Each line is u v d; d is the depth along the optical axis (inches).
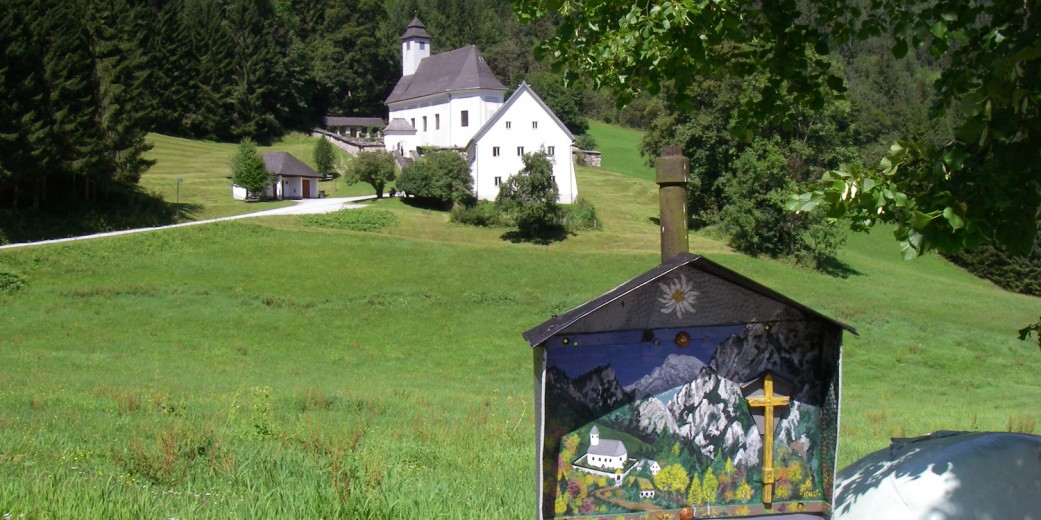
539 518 214.7
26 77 2395.4
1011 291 2753.4
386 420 693.9
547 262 2263.8
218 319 1647.4
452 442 543.8
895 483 249.9
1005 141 251.0
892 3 357.7
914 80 5861.2
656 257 2356.1
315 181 3449.8
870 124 4087.1
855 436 687.1
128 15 3142.2
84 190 2704.2
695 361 223.3
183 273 1951.3
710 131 2701.8
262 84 4965.6
